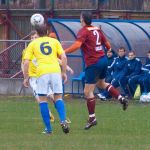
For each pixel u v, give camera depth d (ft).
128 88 159.94
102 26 173.17
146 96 154.51
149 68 159.43
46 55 88.17
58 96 88.48
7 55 185.16
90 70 95.50
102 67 95.61
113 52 168.25
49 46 88.58
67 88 169.48
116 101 155.53
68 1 239.71
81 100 159.02
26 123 105.09
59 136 87.51
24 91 177.99
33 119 111.45
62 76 90.02
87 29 95.20
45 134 89.76
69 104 146.72
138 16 241.55
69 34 169.78
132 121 107.76
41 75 87.86
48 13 240.12
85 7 238.27
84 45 95.35
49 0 240.53
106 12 238.68
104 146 77.82
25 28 242.78
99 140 83.35
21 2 243.19
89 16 95.66
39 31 89.15
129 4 240.53
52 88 88.43
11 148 76.07
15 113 123.13
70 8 239.50
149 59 160.66
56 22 168.45
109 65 161.89
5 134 90.12
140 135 89.20
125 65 160.35
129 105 145.18
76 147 76.84
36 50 88.38
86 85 96.43
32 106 139.33
